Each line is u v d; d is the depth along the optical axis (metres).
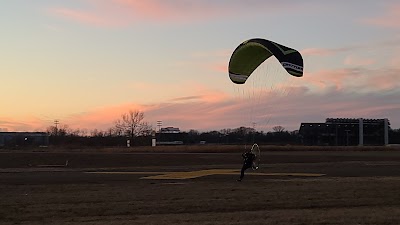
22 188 25.88
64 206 18.92
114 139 117.75
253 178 30.72
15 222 15.76
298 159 56.91
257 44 25.11
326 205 18.41
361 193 21.55
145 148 83.88
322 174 33.62
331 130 151.88
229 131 124.56
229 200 19.73
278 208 17.86
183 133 148.88
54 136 130.75
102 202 19.83
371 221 14.45
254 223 14.23
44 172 39.25
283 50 23.56
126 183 28.11
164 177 32.16
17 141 129.88
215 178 30.97
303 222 14.34
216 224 14.06
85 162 57.44
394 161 52.06
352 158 58.88
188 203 19.06
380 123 158.38
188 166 48.38
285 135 144.12
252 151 28.91
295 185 25.33
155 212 17.28
